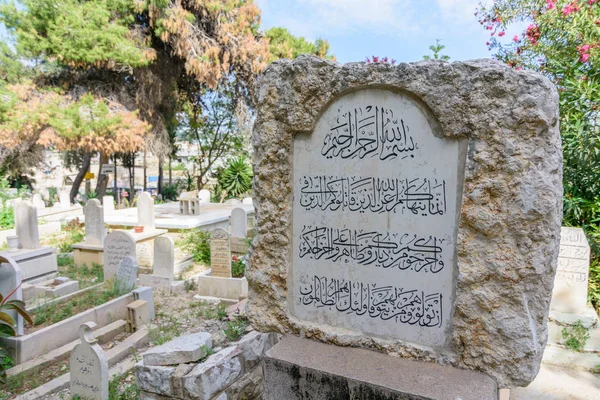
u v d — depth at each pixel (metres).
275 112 3.21
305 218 3.24
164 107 21.38
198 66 17.41
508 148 2.50
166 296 7.31
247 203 17.33
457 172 2.71
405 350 2.88
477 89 2.56
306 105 3.10
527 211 2.47
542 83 2.44
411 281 2.90
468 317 2.67
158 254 7.78
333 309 3.18
